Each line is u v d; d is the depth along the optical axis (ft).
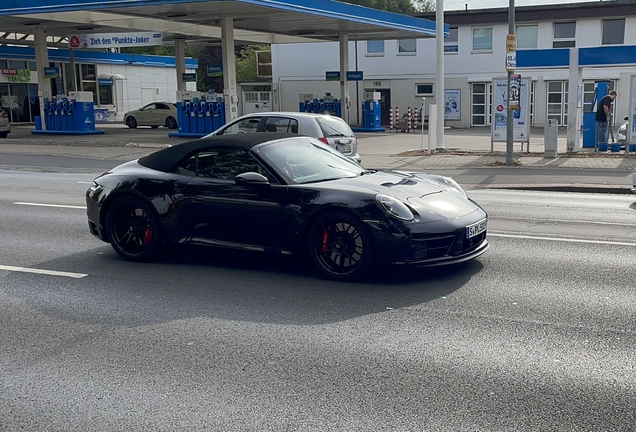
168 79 169.48
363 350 16.20
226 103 88.89
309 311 19.19
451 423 12.48
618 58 63.21
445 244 21.45
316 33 113.60
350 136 48.08
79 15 94.58
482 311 18.94
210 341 17.03
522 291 20.80
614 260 24.58
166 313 19.36
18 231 31.37
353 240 21.68
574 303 19.57
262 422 12.67
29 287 22.33
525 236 29.01
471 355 15.76
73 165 62.34
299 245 22.35
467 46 134.41
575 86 64.75
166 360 15.87
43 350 16.69
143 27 100.58
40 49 101.35
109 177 25.67
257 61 172.24
